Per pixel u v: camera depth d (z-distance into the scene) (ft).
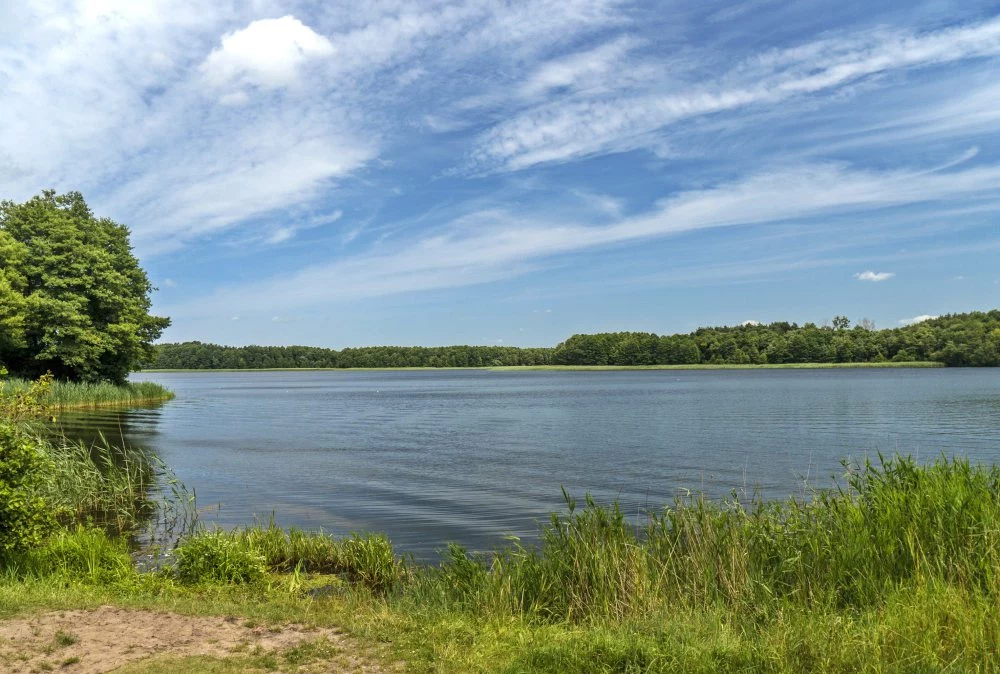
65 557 34.04
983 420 139.54
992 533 27.66
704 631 23.38
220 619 25.34
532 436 126.11
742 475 78.38
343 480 75.77
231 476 78.33
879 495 33.35
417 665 20.76
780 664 19.89
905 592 25.26
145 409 181.88
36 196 190.08
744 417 158.51
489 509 59.82
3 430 32.68
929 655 20.31
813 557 29.73
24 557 33.09
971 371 500.74
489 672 20.38
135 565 39.63
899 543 29.48
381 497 65.41
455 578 32.50
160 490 67.92
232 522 54.34
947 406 179.01
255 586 32.71
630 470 82.74
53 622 24.49
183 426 140.77
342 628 24.34
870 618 23.89
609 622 25.90
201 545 35.45
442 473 80.74
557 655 20.90
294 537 42.22
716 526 32.19
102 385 186.29
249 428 143.43
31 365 176.65
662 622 24.13
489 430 138.92
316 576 37.04
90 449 96.73
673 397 253.85
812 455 94.38
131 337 189.06
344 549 40.68
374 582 36.40
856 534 30.30
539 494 67.15
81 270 177.37
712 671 19.83
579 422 154.92
